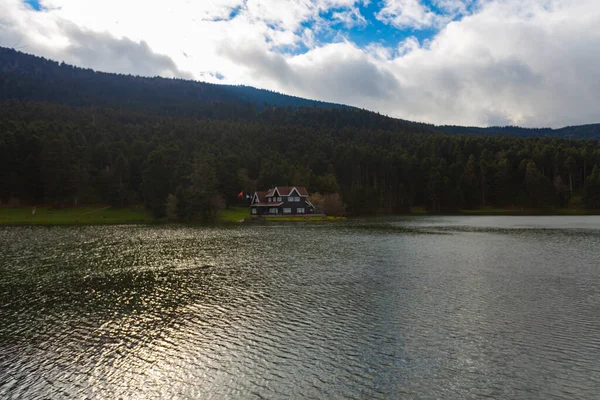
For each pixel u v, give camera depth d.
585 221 101.81
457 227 88.25
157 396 14.98
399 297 28.09
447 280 33.38
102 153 152.88
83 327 22.42
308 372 16.69
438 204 161.75
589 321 22.55
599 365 16.98
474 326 21.92
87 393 15.19
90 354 18.72
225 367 17.25
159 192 121.25
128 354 18.72
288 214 129.12
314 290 30.38
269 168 163.50
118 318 24.02
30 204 128.00
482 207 167.62
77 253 50.03
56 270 39.00
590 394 14.72
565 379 15.84
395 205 166.25
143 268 39.91
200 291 30.41
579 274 35.25
